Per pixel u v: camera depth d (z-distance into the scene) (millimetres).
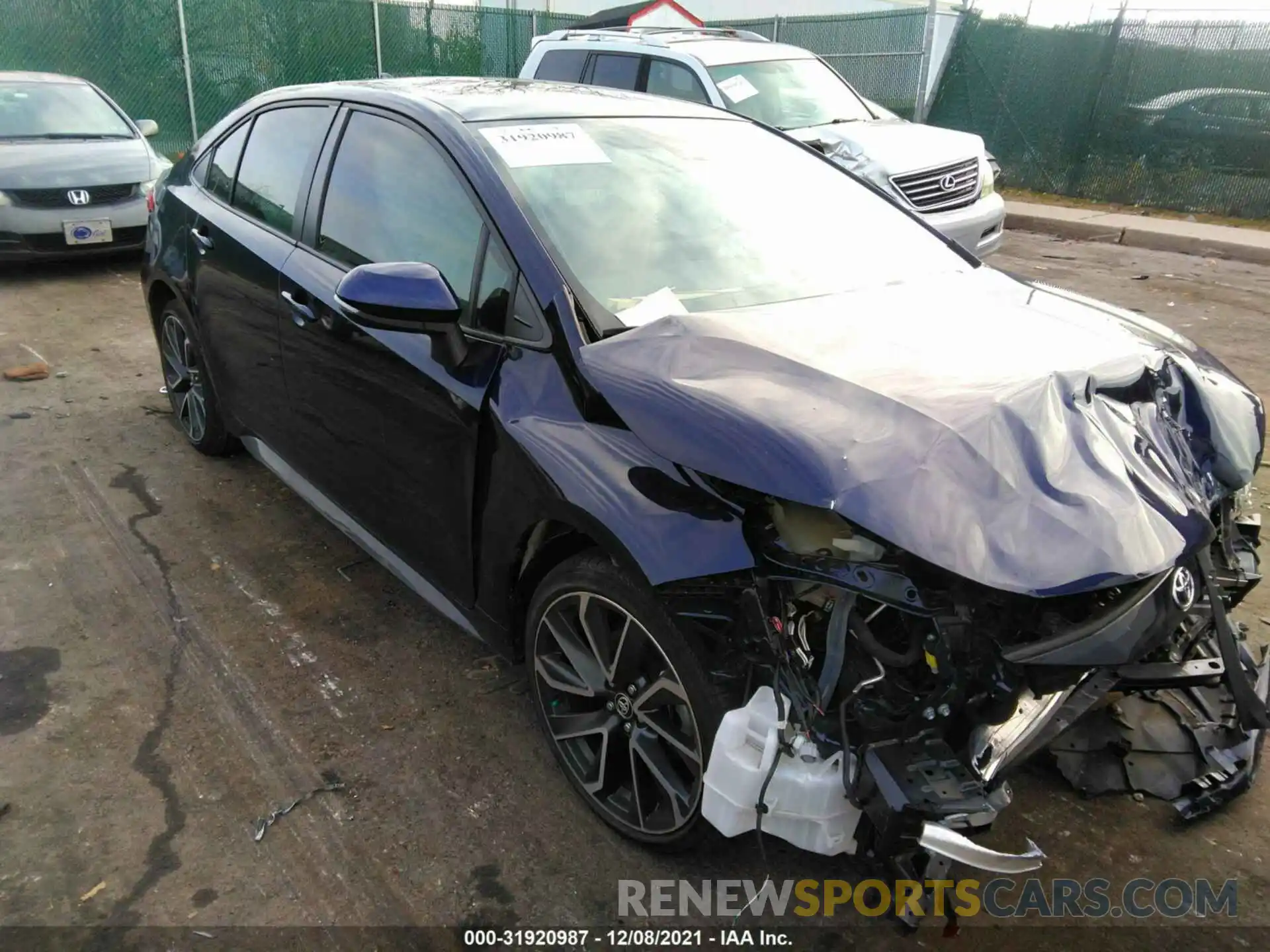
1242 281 9273
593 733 2531
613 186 2971
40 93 9211
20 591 3605
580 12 19953
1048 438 2055
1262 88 12258
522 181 2816
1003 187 14875
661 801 2451
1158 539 1930
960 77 14945
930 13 14094
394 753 2838
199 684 3121
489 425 2570
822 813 1957
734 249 2955
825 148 7938
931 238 3477
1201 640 2375
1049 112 14102
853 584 1918
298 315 3363
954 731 1910
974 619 1865
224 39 14562
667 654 2205
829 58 16109
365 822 2580
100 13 13633
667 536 2121
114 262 9086
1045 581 1803
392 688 3127
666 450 2162
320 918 2297
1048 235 11938
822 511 2027
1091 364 2387
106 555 3879
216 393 4309
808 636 2105
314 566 3846
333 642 3361
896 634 2068
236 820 2572
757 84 8547
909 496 1896
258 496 4430
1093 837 2566
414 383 2824
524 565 2625
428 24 16359
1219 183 12680
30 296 7816
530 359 2541
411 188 3061
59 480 4531
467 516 2723
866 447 1989
